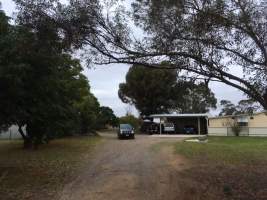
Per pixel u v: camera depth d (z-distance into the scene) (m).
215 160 21.41
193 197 12.53
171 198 12.41
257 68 11.50
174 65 12.28
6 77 14.41
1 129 20.59
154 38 12.17
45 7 12.52
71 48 12.91
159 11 11.82
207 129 53.62
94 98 54.16
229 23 11.30
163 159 22.25
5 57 14.43
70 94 29.41
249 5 11.31
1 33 14.93
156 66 12.59
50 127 28.97
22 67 14.46
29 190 13.95
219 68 11.82
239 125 52.00
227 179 15.50
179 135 50.91
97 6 12.29
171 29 11.88
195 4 11.45
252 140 41.34
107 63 12.89
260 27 11.34
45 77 16.39
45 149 29.44
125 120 64.19
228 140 41.56
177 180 15.38
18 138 44.28
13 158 23.72
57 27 12.45
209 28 11.38
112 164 20.55
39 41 13.05
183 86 12.61
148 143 34.69
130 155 24.86
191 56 11.94
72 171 18.27
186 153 24.73
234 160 21.39
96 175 16.92
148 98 57.94
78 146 32.03
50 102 20.36
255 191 13.27
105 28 12.43
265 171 17.53
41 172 18.06
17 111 17.02
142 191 13.44
